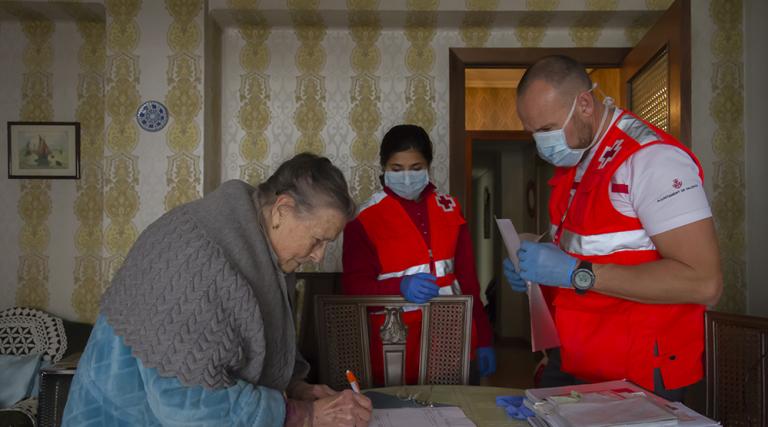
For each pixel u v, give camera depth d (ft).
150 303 2.99
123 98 9.87
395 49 10.69
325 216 3.32
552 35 10.68
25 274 11.25
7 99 11.28
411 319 6.06
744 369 5.41
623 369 4.47
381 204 6.76
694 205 3.94
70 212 11.28
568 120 4.54
